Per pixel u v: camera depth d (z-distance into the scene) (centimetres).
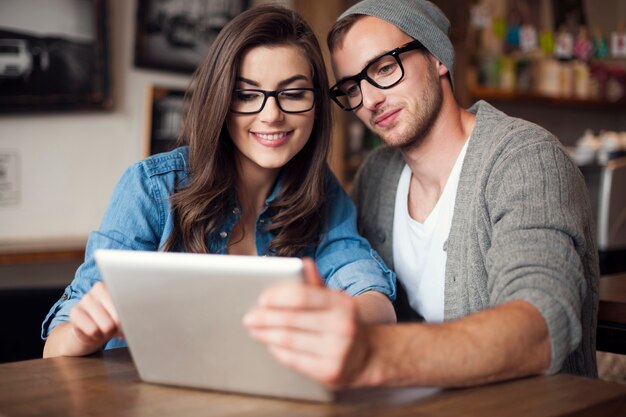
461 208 162
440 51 173
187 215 160
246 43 155
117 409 96
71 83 316
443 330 103
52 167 319
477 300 154
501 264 125
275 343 89
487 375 104
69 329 129
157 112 333
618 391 103
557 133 512
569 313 114
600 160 373
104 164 329
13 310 257
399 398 100
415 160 179
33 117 314
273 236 177
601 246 326
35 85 310
